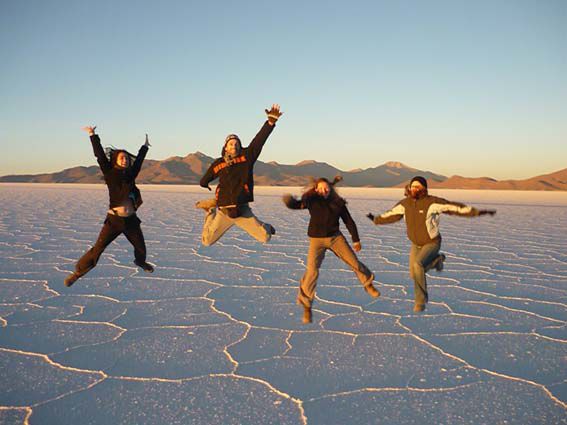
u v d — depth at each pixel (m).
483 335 5.38
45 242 12.83
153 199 41.25
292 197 5.48
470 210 5.32
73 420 3.48
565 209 32.38
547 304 6.79
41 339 5.17
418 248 5.79
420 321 5.91
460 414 3.58
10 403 3.73
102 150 5.69
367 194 60.28
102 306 6.51
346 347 4.98
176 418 3.50
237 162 5.38
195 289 7.55
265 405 3.71
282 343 5.09
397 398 3.84
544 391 3.96
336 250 5.56
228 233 15.18
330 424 3.44
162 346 4.97
